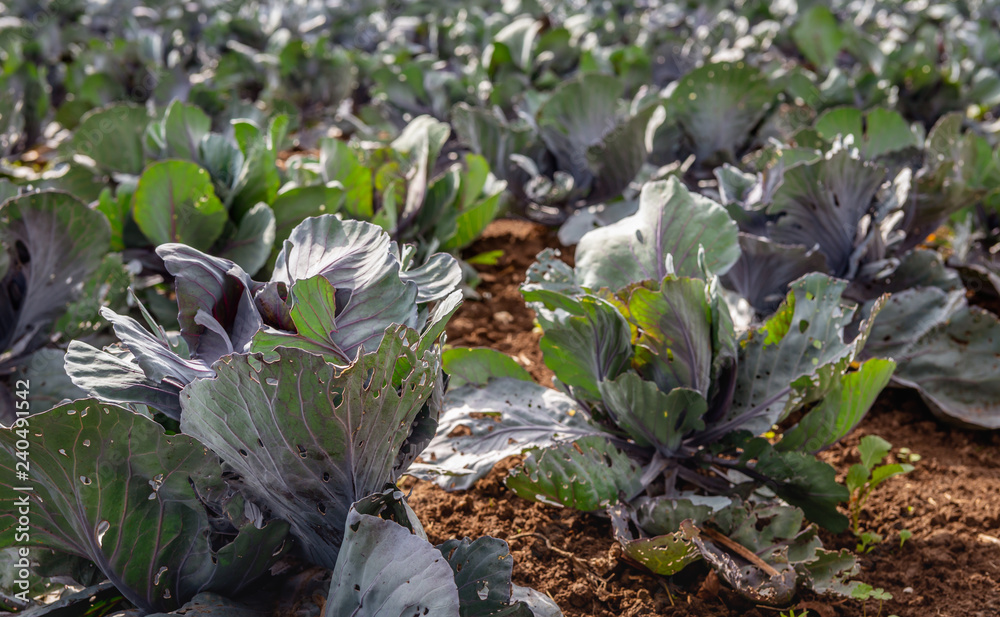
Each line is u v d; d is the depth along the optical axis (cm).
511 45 369
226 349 138
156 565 134
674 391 157
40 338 185
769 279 197
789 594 150
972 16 636
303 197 205
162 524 133
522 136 274
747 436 165
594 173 264
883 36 573
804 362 167
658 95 290
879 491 177
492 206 229
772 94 268
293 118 363
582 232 251
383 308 136
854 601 157
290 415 129
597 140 280
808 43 458
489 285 250
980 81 377
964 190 207
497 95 336
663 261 166
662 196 169
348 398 129
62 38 545
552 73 401
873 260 203
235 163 207
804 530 160
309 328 133
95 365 135
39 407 175
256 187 205
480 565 136
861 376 159
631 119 243
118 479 130
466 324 225
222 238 203
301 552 144
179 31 542
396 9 743
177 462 131
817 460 157
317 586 140
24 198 172
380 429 133
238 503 135
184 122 219
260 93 473
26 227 174
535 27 371
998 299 236
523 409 173
